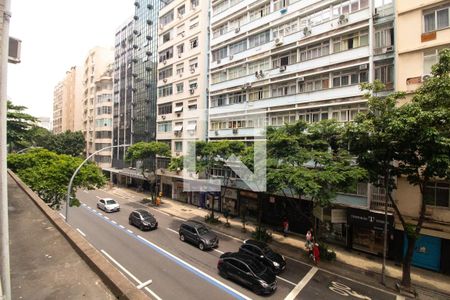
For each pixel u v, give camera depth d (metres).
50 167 14.39
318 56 15.39
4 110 2.92
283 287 10.15
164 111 27.00
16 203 7.90
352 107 14.05
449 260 11.59
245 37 19.47
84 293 3.50
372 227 13.20
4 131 2.92
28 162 15.85
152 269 11.20
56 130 73.31
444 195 11.53
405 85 12.27
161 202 25.02
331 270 11.80
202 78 23.22
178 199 25.48
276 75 17.17
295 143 12.05
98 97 40.50
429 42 11.66
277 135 12.39
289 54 16.95
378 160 10.30
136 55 33.09
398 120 8.62
